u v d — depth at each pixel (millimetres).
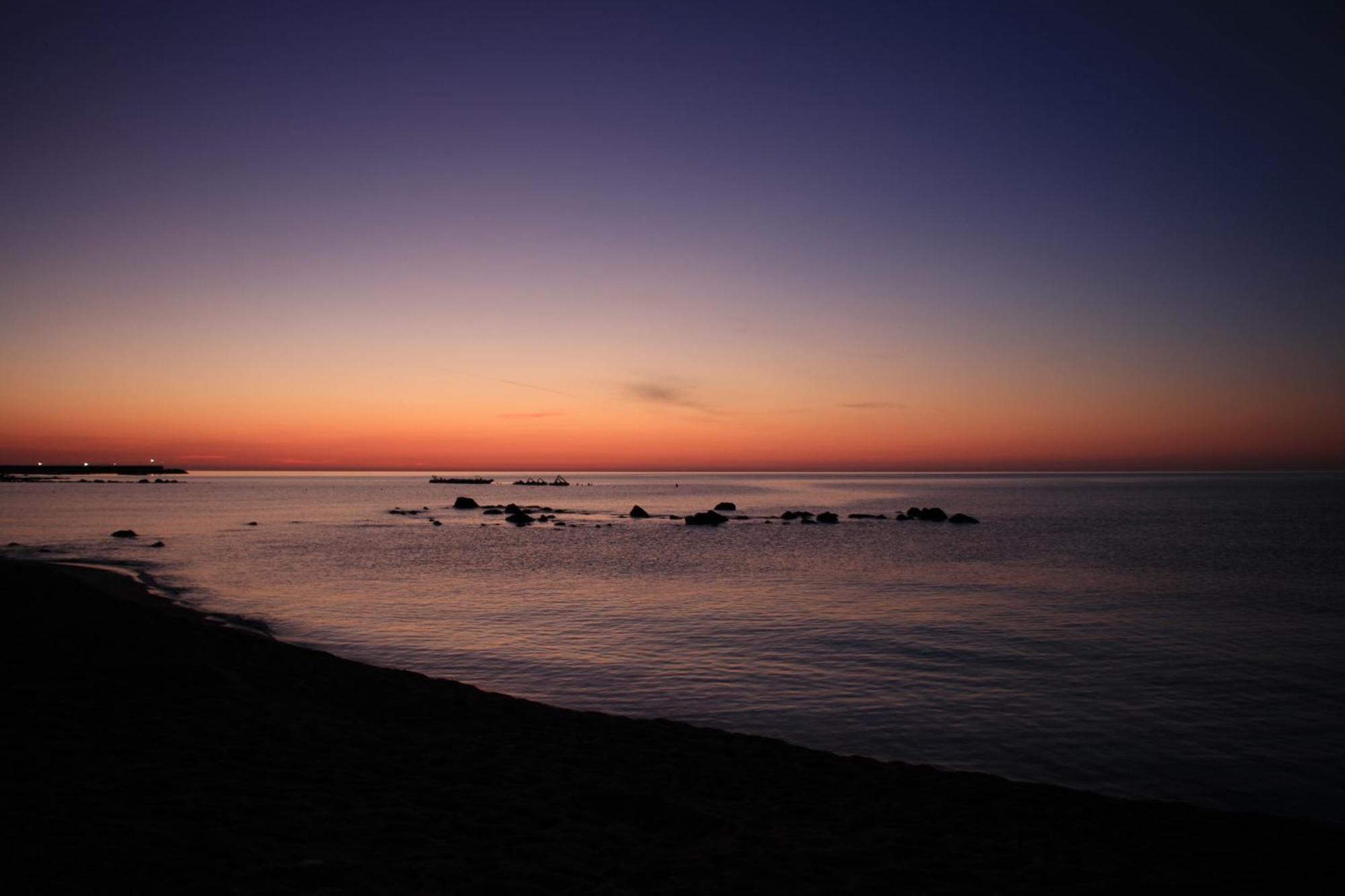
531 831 8016
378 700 13773
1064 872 7801
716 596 29797
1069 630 23234
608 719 13586
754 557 44281
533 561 42594
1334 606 27578
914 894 7121
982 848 8469
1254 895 7570
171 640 17172
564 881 6844
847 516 84062
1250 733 14188
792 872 7449
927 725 14492
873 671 18375
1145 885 7422
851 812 9531
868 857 7992
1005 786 10883
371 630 22797
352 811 8234
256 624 23484
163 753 9672
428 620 24484
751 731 14086
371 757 10336
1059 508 99438
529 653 20000
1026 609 26797
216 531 62281
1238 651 20578
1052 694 16562
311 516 84312
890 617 25266
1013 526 68625
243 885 6242
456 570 38156
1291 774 12289
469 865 7027
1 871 6137
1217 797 11438
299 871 6594
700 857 7707
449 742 11445
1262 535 57125
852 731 14156
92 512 84562
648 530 65562
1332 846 9000
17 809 7543
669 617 25203
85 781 8484
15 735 9930
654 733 12750
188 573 36250
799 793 10188
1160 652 20375
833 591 31141
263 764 9594
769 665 18828
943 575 36000
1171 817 9875
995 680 17594
